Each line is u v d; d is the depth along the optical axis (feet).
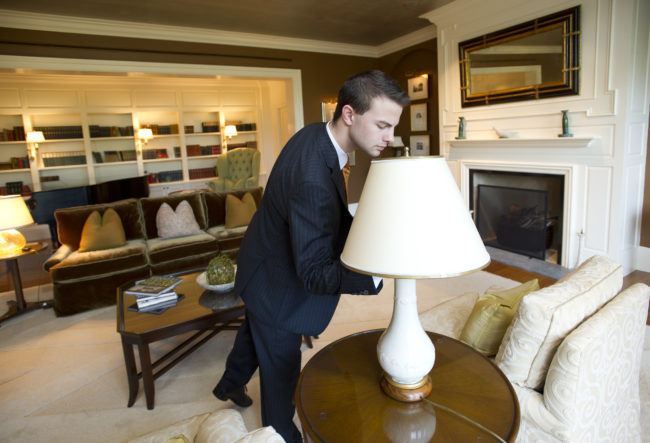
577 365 3.06
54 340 8.42
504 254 12.57
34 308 10.06
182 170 24.71
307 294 4.10
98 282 9.94
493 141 12.22
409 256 2.46
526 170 11.59
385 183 2.62
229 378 5.42
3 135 20.20
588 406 3.28
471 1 12.23
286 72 16.39
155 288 6.85
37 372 7.19
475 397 3.21
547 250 12.03
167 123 24.45
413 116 16.89
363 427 2.92
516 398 3.18
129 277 10.38
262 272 4.26
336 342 4.26
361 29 15.24
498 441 2.72
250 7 12.24
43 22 11.96
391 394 3.23
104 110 22.00
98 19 12.54
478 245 2.59
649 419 5.14
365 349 4.08
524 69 11.29
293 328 4.13
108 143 23.06
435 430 2.85
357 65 18.08
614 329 3.42
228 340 8.03
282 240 4.01
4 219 9.00
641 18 9.15
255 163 22.04
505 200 12.64
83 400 6.33
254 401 6.07
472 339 4.46
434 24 14.57
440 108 14.25
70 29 12.38
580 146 10.19
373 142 3.49
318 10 12.82
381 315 8.77
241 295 4.53
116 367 7.29
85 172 22.59
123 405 6.17
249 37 15.29
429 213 2.49
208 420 3.26
